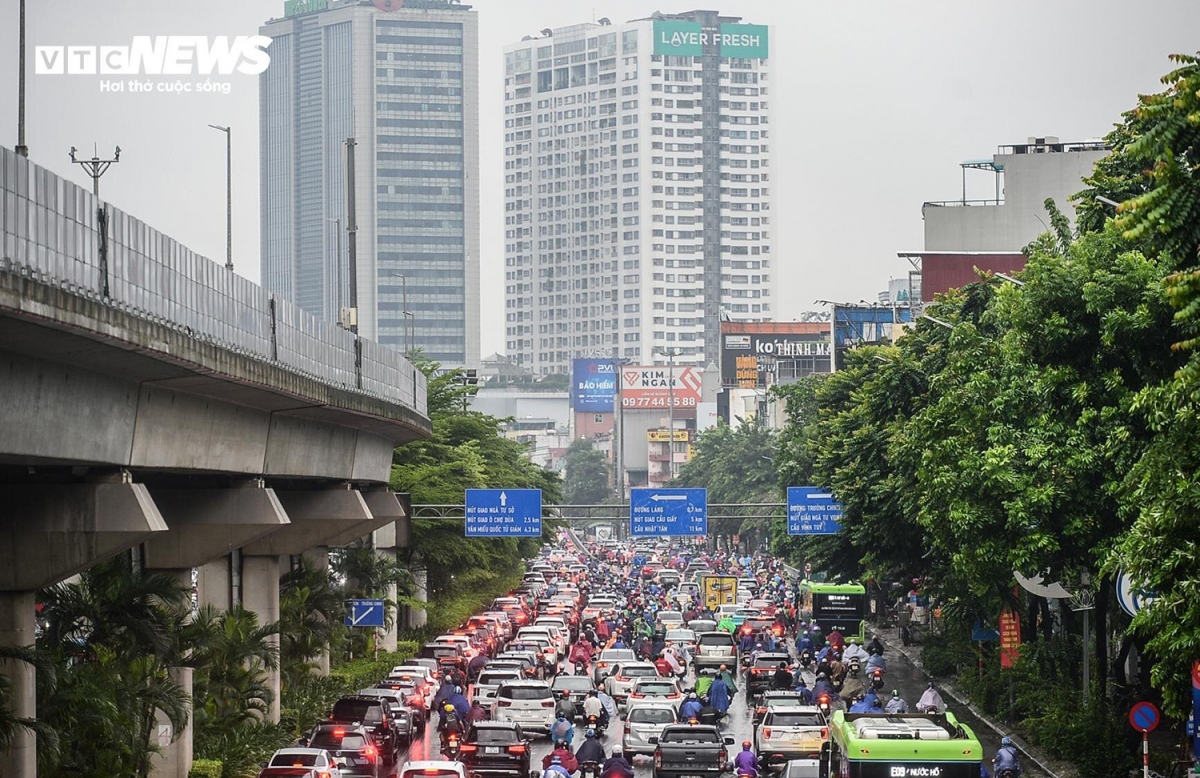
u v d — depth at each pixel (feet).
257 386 211.41
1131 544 148.15
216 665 261.24
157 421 197.67
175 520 245.45
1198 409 144.97
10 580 183.83
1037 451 214.69
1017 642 287.07
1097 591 225.35
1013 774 202.28
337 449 315.78
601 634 433.07
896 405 332.80
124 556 243.81
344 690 330.95
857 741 149.59
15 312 130.82
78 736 184.96
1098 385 210.38
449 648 372.79
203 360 184.03
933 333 331.16
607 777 194.49
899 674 386.52
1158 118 118.11
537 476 629.10
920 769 148.77
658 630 440.04
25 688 175.32
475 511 423.64
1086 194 241.76
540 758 256.11
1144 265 201.77
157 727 224.53
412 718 279.28
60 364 161.38
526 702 275.59
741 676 387.96
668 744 217.36
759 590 598.75
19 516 183.73
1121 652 244.42
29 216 139.23
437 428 506.07
